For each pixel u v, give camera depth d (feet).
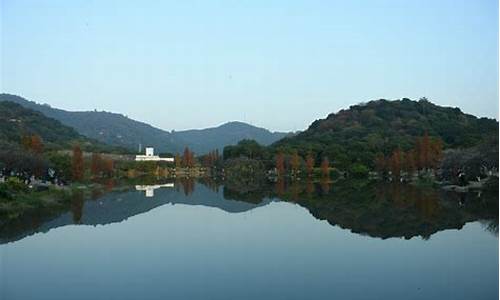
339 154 622.95
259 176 603.26
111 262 116.06
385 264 111.24
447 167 385.70
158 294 89.15
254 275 102.53
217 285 95.04
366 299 85.15
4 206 208.95
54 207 236.43
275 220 191.52
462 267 107.65
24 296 88.22
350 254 122.83
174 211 229.66
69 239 149.28
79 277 101.76
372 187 372.38
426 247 130.31
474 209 207.31
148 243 141.59
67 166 362.53
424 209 212.84
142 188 399.24
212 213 220.02
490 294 87.45
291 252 126.21
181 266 111.24
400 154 488.85
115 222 189.47
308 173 569.64
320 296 87.20
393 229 161.79
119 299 86.43
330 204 248.32
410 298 85.56
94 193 328.90
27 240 147.54
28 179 312.09
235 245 137.39
